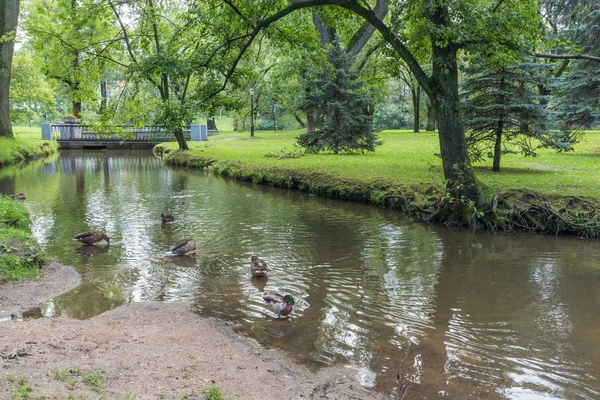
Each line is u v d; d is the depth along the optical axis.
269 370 5.71
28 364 5.04
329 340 6.69
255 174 22.92
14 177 25.39
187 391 4.84
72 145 48.00
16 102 48.03
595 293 8.71
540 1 27.95
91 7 26.34
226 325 7.16
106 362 5.37
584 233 12.46
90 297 8.24
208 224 14.23
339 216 15.34
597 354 6.40
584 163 21.62
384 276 9.60
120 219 14.88
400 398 5.20
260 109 50.03
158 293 8.52
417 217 15.09
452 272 9.88
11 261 9.23
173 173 27.61
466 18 12.40
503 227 13.28
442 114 13.87
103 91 47.00
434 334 6.96
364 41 30.16
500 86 17.84
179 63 17.05
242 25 17.11
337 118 27.50
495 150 19.11
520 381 5.68
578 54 14.95
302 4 15.47
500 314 7.73
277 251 11.34
